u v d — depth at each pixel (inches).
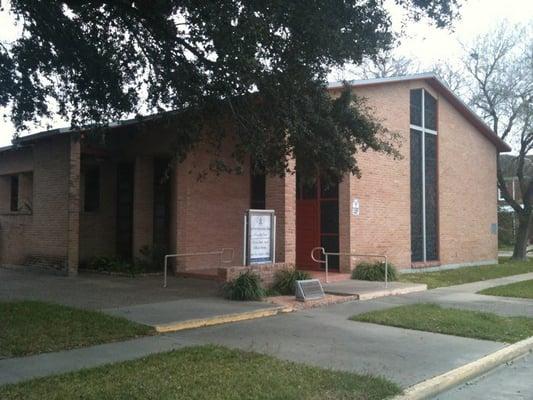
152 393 223.5
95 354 292.5
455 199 921.5
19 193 792.9
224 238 717.9
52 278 626.2
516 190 1871.3
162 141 697.0
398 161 786.8
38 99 449.4
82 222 745.0
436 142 885.2
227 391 229.3
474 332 380.2
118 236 778.8
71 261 655.1
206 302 463.8
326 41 366.3
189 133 449.7
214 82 408.5
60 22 426.6
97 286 559.8
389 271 666.8
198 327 381.7
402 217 788.6
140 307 432.8
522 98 1141.1
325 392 233.8
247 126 416.2
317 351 319.3
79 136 511.2
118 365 266.2
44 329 334.3
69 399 214.4
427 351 329.1
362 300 532.7
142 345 316.8
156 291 527.2
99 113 473.7
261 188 743.1
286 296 509.0
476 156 991.0
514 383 284.4
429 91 868.6
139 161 728.3
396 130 786.8
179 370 258.8
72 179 658.2
